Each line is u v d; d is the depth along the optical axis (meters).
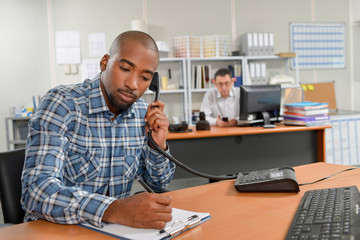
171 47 4.97
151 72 1.09
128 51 1.05
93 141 1.19
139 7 4.86
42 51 4.67
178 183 4.13
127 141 1.27
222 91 4.04
